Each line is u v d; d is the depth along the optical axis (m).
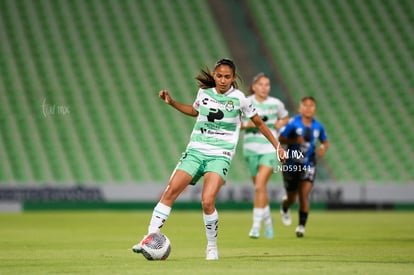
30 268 26.48
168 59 108.06
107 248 37.19
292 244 40.00
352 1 117.94
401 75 109.88
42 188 81.81
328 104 105.06
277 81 107.81
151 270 25.27
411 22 116.31
